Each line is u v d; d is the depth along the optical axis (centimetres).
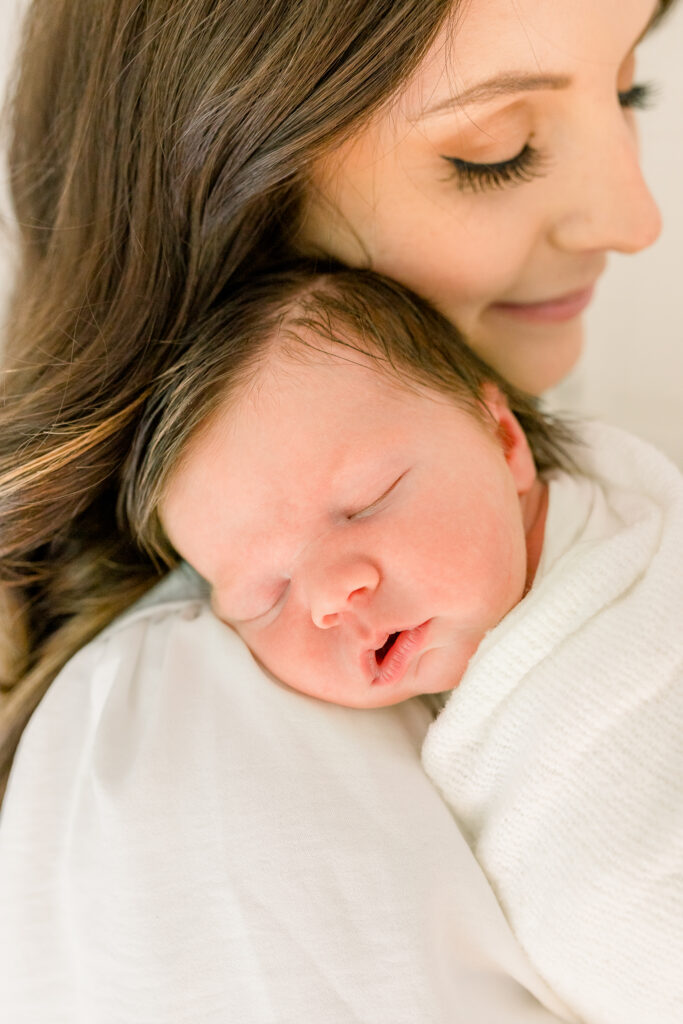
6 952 71
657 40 120
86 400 79
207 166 71
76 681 79
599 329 135
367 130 68
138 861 64
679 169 126
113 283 81
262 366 72
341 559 66
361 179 72
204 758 66
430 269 79
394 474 69
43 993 70
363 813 64
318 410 70
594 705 63
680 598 65
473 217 75
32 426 80
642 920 60
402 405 71
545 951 64
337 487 69
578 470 84
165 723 69
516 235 77
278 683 70
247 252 78
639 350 133
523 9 63
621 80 81
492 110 67
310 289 76
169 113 71
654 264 130
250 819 63
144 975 62
